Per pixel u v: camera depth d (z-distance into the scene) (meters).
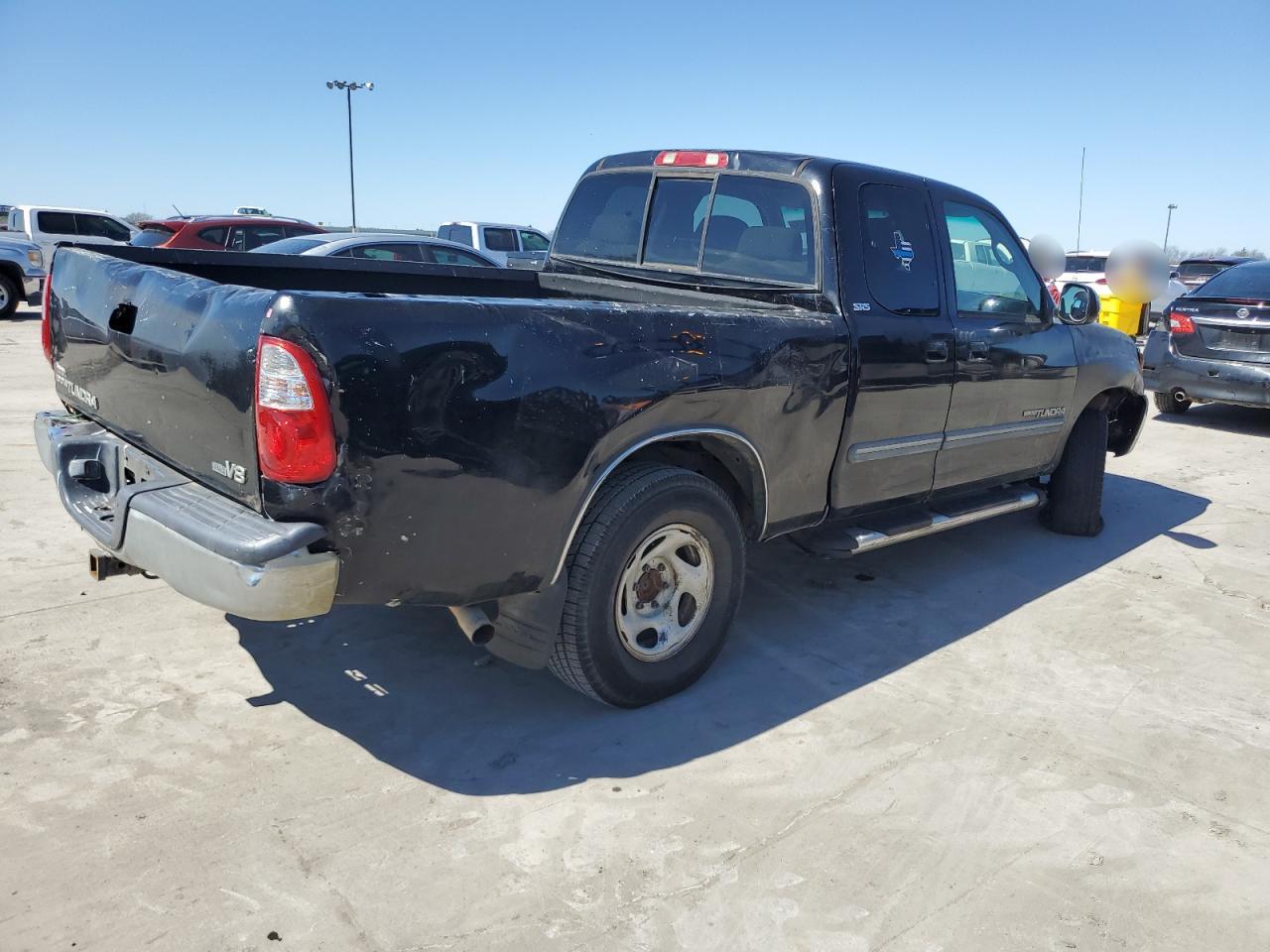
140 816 2.63
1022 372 4.65
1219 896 2.52
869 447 3.89
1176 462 7.80
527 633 3.04
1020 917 2.41
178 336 2.67
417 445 2.51
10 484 5.57
